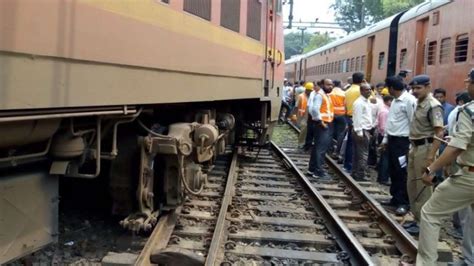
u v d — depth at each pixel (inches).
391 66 588.7
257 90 294.5
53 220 120.6
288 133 665.6
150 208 180.4
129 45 126.2
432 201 174.4
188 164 201.6
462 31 401.1
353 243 188.9
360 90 344.2
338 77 855.1
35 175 114.8
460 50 405.1
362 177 347.9
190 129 190.7
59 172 118.9
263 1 300.2
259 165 378.3
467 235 193.9
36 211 114.7
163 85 148.9
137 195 171.8
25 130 101.4
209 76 194.7
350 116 391.2
